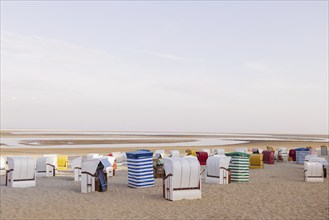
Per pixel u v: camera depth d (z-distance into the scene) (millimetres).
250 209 11266
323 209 11320
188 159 13094
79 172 18359
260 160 25469
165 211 10914
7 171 16172
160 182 17859
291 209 11297
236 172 17766
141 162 15812
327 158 33688
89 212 10750
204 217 10188
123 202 12344
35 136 104812
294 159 32812
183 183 12812
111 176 20344
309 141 90125
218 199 12930
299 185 16641
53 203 12117
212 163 17391
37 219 9922
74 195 13750
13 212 10711
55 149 45656
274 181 18094
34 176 16266
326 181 18094
